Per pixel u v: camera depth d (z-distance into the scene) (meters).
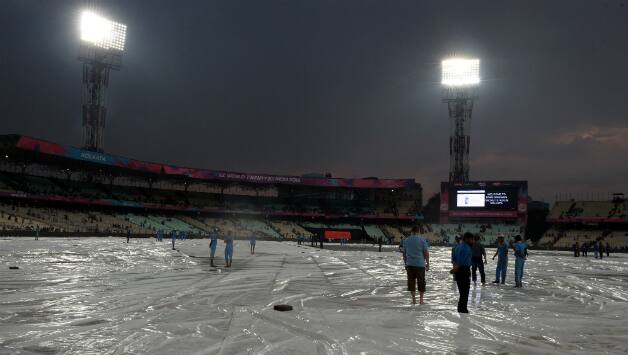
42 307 10.48
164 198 96.88
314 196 108.69
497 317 10.27
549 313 11.06
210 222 96.94
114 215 84.81
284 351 6.94
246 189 106.31
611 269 29.23
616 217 88.00
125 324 8.71
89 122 83.81
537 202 115.12
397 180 105.12
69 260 24.00
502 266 18.12
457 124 97.06
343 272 21.33
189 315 9.66
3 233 53.72
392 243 83.75
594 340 8.23
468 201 90.56
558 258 45.56
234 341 7.49
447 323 9.42
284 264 25.44
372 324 9.09
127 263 23.17
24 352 6.83
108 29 83.62
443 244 83.50
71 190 82.56
